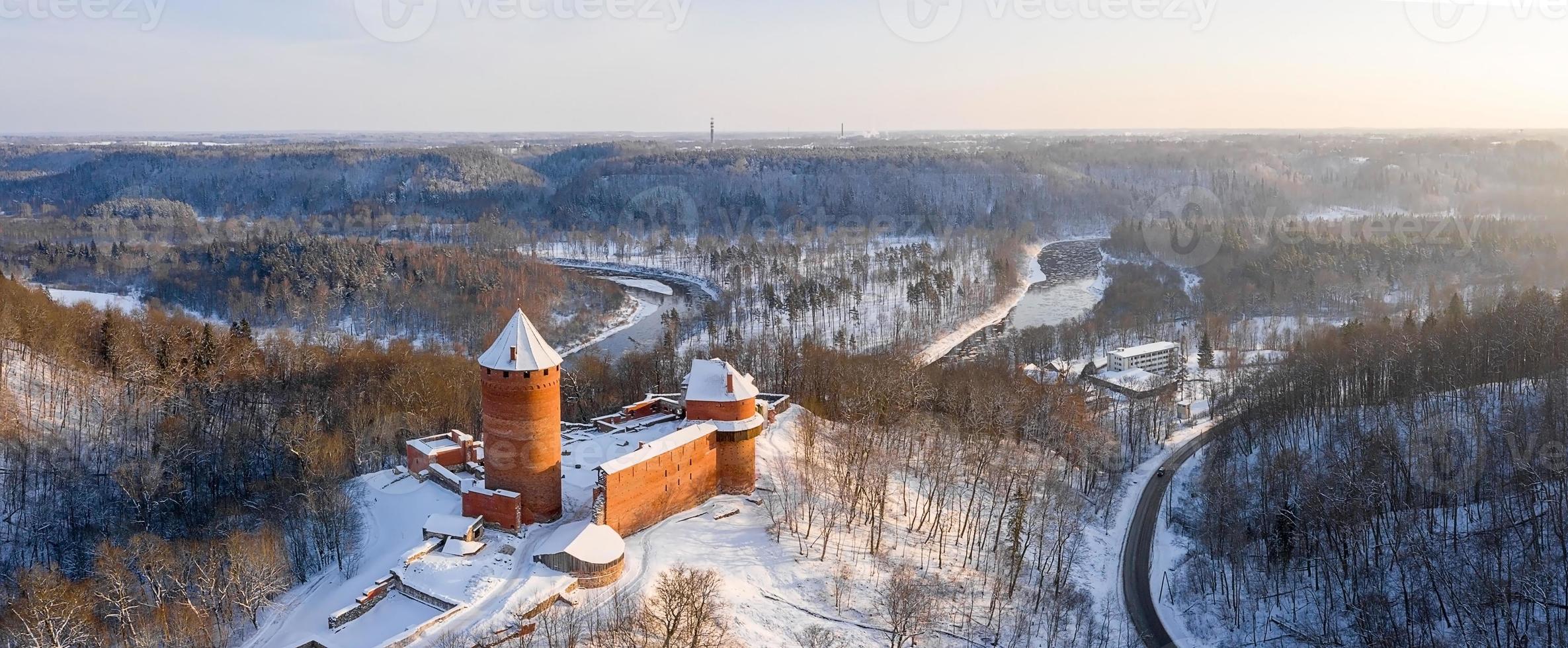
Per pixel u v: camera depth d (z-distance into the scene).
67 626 85.44
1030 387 166.62
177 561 97.06
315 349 180.38
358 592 90.12
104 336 160.75
